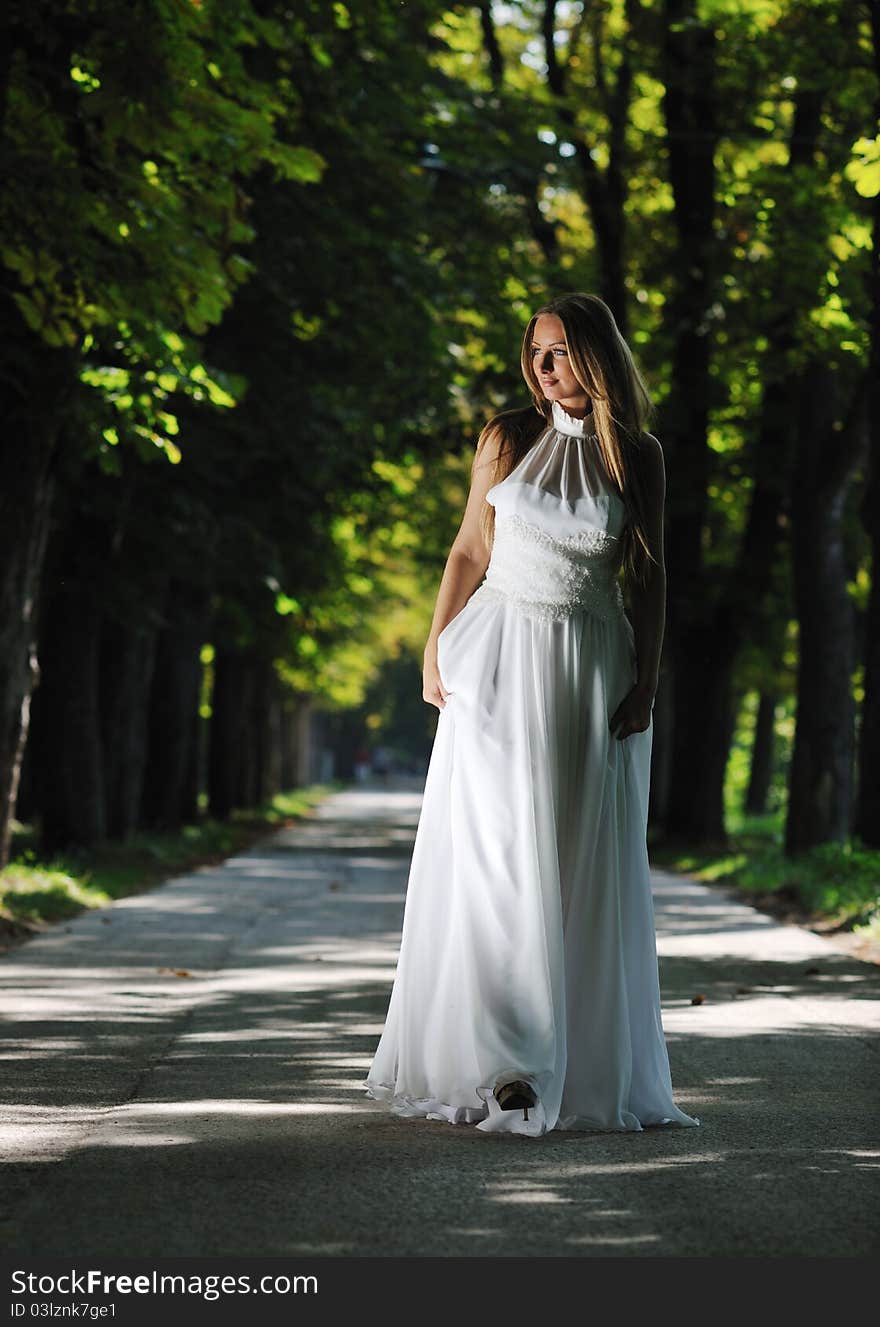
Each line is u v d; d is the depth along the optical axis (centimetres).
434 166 2992
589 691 803
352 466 3347
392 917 2102
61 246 1773
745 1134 787
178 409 2802
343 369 2931
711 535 4422
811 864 2589
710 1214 636
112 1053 1032
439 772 809
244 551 3144
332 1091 896
